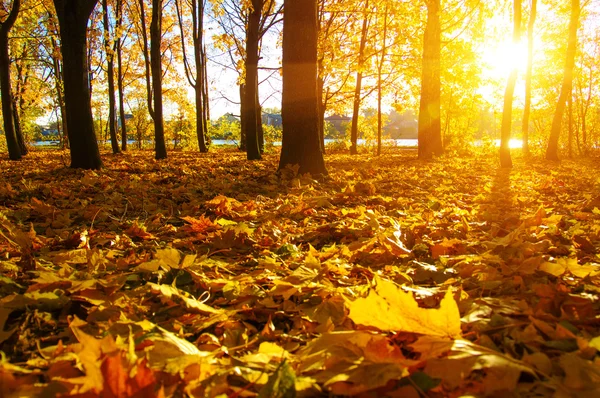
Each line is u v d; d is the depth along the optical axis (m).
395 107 23.31
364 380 1.06
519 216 4.21
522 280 2.02
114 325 1.50
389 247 2.77
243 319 1.79
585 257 2.66
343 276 2.33
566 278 2.12
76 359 1.19
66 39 9.91
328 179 8.00
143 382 0.92
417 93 26.16
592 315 1.60
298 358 1.28
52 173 9.06
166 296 1.81
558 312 1.64
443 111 29.19
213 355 1.33
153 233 3.57
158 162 13.79
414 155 22.92
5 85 15.37
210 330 1.69
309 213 4.45
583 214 4.21
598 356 1.28
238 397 1.10
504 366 1.07
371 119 32.66
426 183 8.00
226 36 17.34
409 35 20.53
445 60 21.83
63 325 1.63
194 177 8.34
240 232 3.12
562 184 7.59
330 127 40.66
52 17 20.59
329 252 2.74
